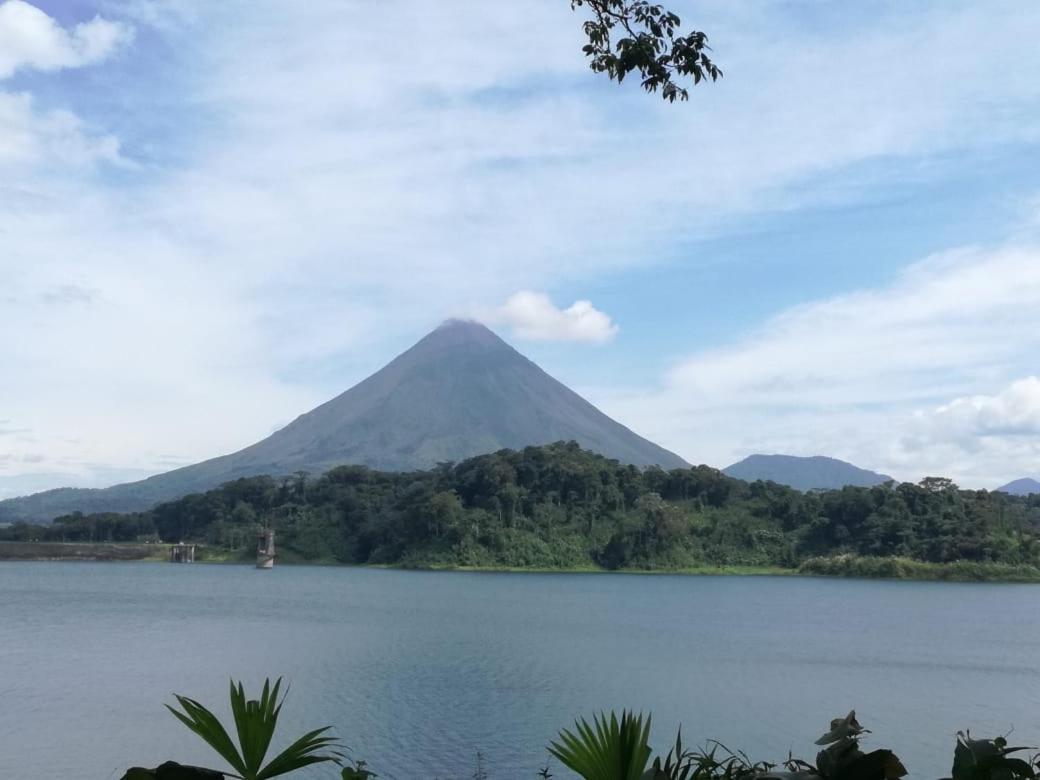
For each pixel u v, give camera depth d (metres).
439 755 36.56
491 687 55.09
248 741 3.77
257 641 80.56
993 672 69.25
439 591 148.50
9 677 58.44
